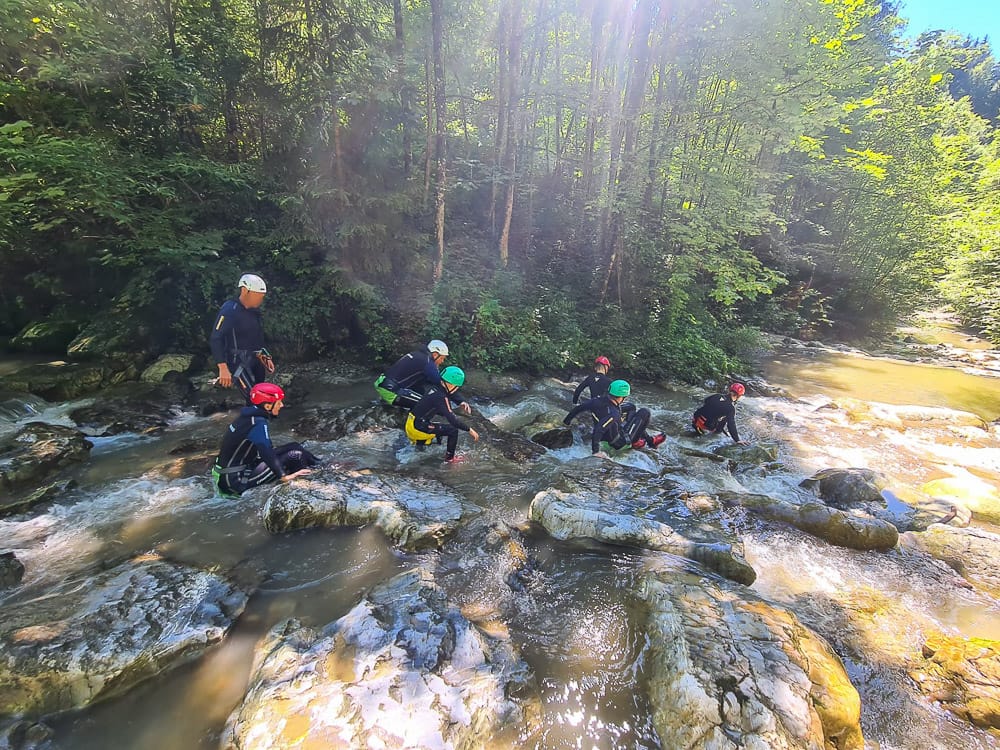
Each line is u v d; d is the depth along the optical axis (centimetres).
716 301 1347
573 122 1484
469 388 813
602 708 247
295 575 346
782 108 1034
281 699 228
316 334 870
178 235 786
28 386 637
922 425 809
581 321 1071
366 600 304
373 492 429
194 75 811
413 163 1100
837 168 1638
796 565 402
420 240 933
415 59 949
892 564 409
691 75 1138
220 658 272
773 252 1664
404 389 611
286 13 882
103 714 236
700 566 373
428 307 912
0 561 327
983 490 557
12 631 262
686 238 1083
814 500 533
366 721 217
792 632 287
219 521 406
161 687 252
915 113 1644
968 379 1180
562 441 630
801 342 1584
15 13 668
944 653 302
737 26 1016
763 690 239
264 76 902
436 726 219
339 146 813
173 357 779
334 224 856
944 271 1953
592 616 316
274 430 612
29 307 886
